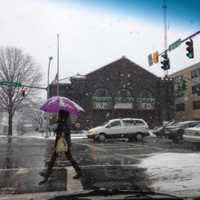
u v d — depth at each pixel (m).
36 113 71.00
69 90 49.72
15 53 51.25
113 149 18.03
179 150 16.86
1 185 8.22
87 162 12.30
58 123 8.92
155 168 10.51
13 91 50.22
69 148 8.95
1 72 50.50
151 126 51.97
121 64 51.91
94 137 25.52
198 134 17.75
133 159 13.09
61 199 6.84
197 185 7.98
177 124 25.94
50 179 8.90
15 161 12.89
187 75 55.06
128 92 51.88
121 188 7.77
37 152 16.89
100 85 50.81
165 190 7.50
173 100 53.06
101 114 50.66
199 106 51.44
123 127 25.95
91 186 8.02
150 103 52.28
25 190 7.68
